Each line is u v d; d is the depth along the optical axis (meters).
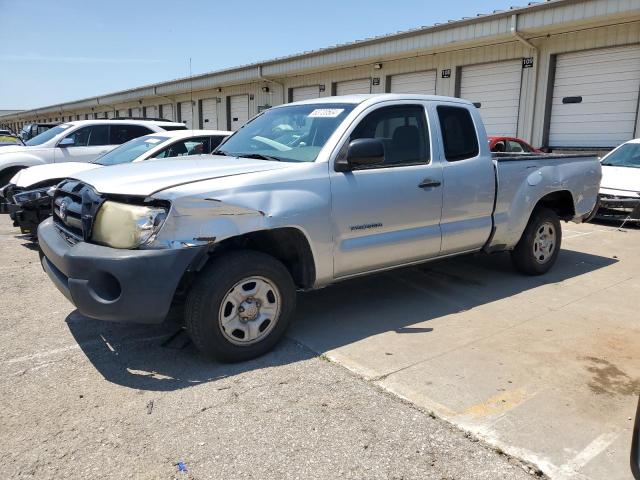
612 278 6.16
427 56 16.98
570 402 3.33
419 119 4.92
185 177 3.76
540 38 14.09
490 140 12.54
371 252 4.46
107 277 3.49
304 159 4.27
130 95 34.00
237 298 3.79
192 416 3.16
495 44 15.11
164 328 4.53
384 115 4.65
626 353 4.07
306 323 4.69
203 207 3.55
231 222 3.65
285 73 21.27
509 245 5.78
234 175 3.82
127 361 3.89
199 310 3.65
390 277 6.14
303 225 3.96
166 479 2.61
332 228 4.16
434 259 5.12
